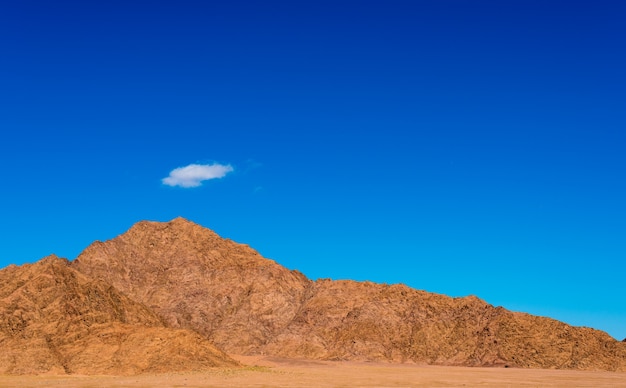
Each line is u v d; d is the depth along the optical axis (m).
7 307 144.00
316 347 193.62
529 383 129.38
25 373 127.94
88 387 105.75
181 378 123.25
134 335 143.38
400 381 127.38
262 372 140.38
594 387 121.56
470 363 189.25
